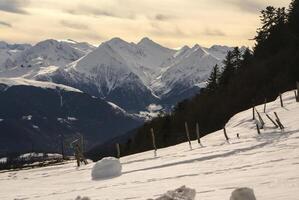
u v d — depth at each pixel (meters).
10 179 41.56
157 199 16.41
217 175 26.33
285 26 91.62
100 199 24.00
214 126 79.31
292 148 31.28
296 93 51.09
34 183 36.31
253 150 33.59
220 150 35.88
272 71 83.19
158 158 39.16
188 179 26.64
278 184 20.27
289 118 43.16
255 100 77.25
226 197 18.98
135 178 30.70
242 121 47.84
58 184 34.06
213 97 91.62
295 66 75.12
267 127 42.19
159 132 85.31
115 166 34.03
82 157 48.62
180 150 41.84
